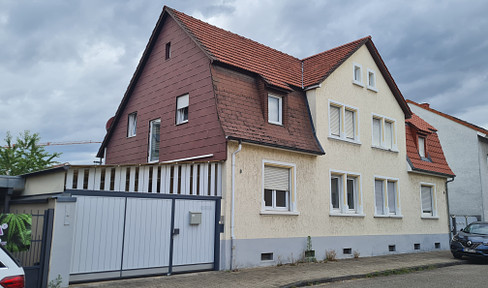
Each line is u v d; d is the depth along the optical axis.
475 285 10.51
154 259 10.49
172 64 16.00
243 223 12.32
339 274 11.62
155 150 16.47
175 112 15.28
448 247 21.64
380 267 13.33
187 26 15.13
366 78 18.39
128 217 10.11
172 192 12.30
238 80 13.87
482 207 25.83
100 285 9.14
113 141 19.28
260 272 11.59
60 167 10.59
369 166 17.61
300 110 15.38
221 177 12.20
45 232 8.59
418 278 11.74
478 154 26.50
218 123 12.77
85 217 9.40
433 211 21.31
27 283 8.23
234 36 16.58
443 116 28.22
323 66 17.06
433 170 21.03
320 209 14.90
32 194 12.50
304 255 14.02
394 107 19.86
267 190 13.45
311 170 14.80
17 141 22.23
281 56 17.80
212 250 11.72
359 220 16.62
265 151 13.28
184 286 9.46
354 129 17.38
